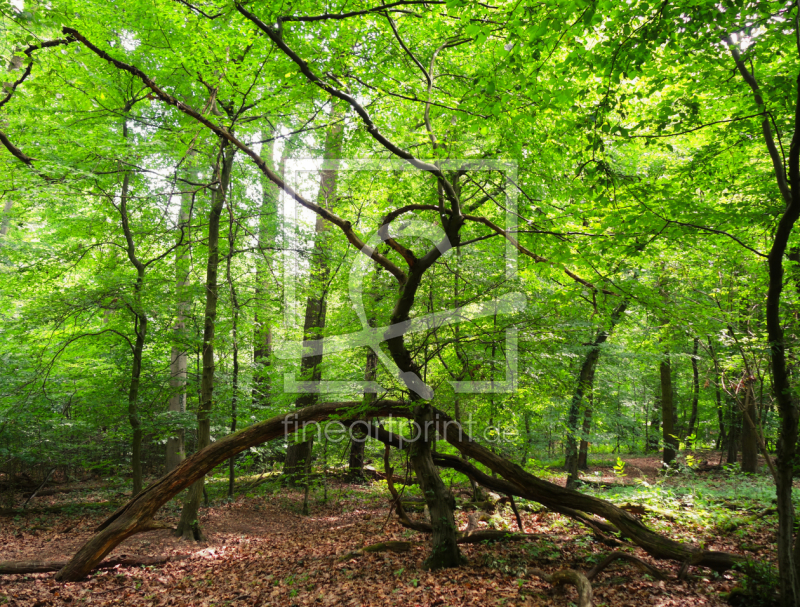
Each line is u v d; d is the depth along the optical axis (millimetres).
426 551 8102
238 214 10805
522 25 4812
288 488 14461
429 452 7668
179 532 9695
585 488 12125
